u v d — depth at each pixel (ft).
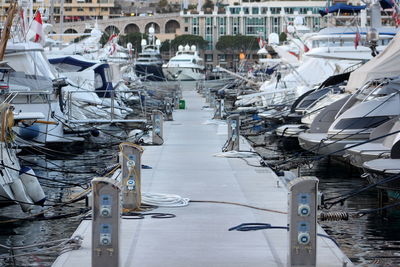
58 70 162.91
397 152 73.82
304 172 98.17
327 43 182.39
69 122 119.14
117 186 41.60
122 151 60.03
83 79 166.40
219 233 52.54
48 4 420.77
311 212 41.65
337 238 60.13
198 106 226.38
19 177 68.44
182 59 435.94
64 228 62.85
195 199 65.62
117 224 41.68
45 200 72.02
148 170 84.48
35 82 117.19
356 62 171.12
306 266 41.83
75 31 558.15
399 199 66.90
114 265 41.68
